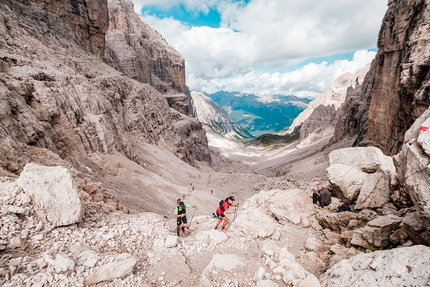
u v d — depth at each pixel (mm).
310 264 8664
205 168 82375
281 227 12227
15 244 7188
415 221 7633
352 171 13555
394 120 30250
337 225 11352
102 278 6883
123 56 98062
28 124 18359
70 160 23062
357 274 6230
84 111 30938
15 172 12234
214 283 7324
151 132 61469
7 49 26062
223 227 11570
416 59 23578
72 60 41875
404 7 30266
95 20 58000
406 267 5414
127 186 27547
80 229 9305
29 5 43094
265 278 7395
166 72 147250
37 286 5961
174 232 11617
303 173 51375
